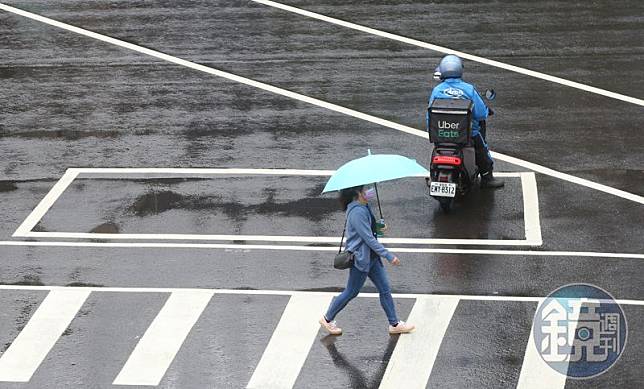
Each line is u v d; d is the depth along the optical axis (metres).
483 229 44.62
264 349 36.12
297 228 45.25
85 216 46.84
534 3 72.62
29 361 35.72
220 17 71.31
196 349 36.22
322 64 63.22
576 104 57.12
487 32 67.50
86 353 36.16
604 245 43.00
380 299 36.69
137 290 40.41
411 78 60.97
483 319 37.69
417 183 49.38
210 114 57.28
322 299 39.41
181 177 50.34
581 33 67.00
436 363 35.06
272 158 52.03
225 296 39.78
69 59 64.88
